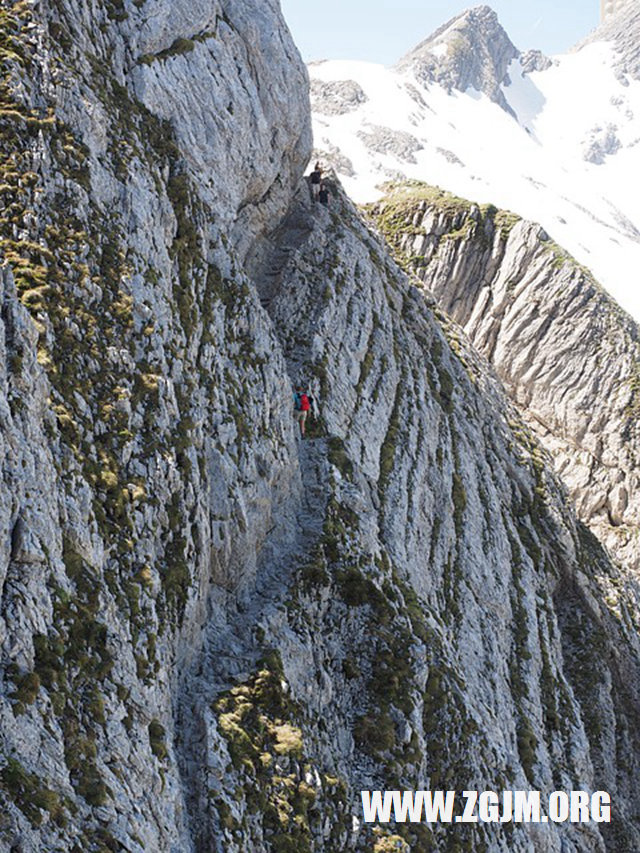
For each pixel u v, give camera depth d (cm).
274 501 5234
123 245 4653
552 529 8600
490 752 5438
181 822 3803
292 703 4544
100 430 4156
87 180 4616
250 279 6125
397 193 13250
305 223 7250
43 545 3459
